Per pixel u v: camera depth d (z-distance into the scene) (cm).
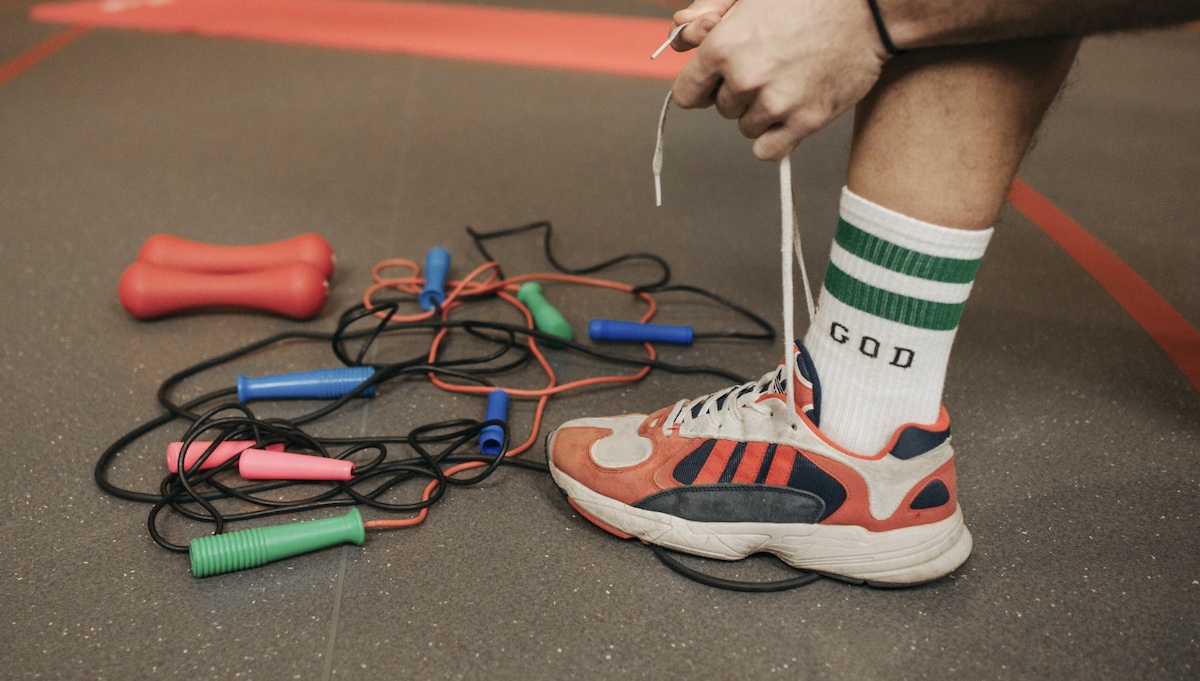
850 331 79
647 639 81
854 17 65
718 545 89
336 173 209
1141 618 85
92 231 174
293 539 89
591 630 82
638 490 91
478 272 150
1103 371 132
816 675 78
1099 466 109
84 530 95
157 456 108
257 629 82
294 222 180
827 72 67
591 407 121
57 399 119
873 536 85
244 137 233
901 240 72
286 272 138
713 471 88
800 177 214
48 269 157
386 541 94
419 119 253
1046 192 212
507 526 97
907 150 70
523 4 450
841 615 85
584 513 95
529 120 255
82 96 265
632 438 97
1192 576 91
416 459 104
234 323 141
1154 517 100
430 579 88
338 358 132
